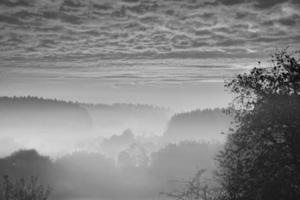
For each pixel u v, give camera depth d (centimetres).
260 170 1565
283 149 1518
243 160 1630
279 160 1516
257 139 1606
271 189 1508
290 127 1525
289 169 1504
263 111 1605
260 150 1583
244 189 1609
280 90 1614
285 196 1490
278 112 1567
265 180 1530
